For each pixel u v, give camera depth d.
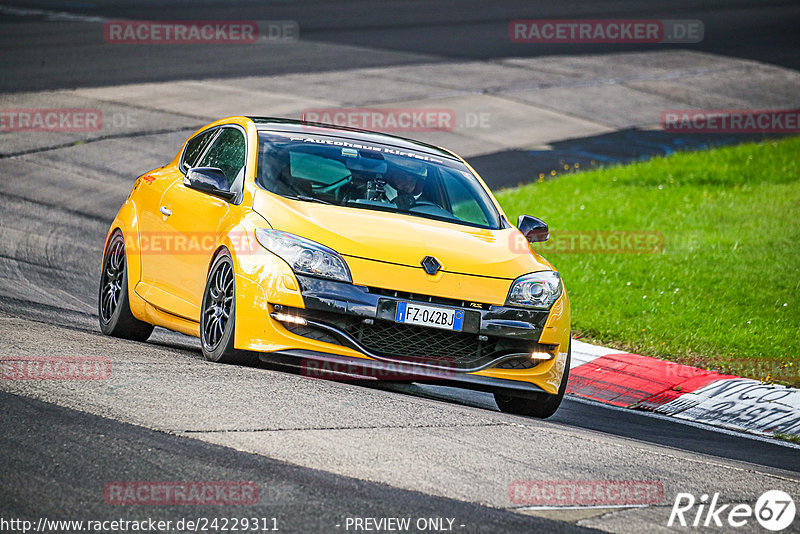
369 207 25.72
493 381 23.58
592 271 44.94
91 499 14.41
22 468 15.33
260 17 120.38
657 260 47.12
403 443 18.47
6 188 51.38
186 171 29.47
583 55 108.88
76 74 81.50
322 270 22.92
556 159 71.00
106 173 56.72
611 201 58.56
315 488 15.59
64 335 25.77
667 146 77.56
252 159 26.44
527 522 15.24
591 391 31.48
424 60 99.62
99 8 118.88
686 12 140.75
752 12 143.12
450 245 24.45
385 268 23.17
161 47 96.75
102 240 44.62
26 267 37.91
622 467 19.05
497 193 59.81
